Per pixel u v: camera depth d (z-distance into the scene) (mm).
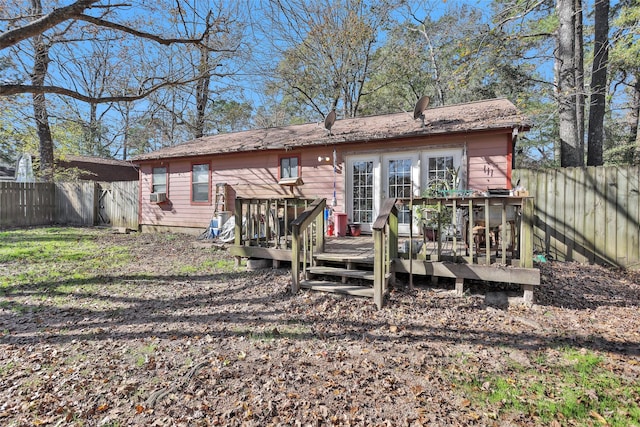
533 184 7305
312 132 10578
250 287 5480
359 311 4355
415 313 4262
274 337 3715
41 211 15094
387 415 2416
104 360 3246
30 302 4859
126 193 13609
